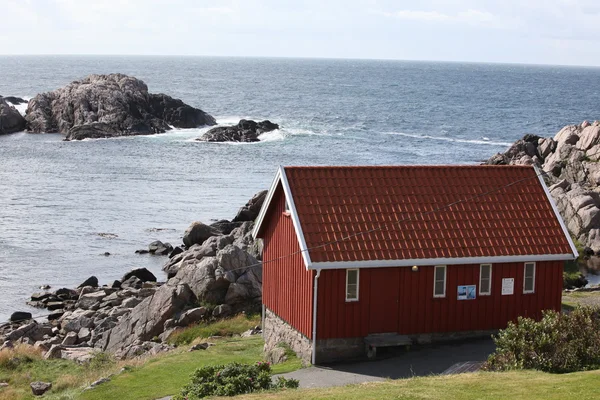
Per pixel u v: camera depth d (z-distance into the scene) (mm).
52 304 47281
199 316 38156
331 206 28938
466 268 29266
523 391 20406
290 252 29734
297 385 23766
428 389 21281
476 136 130250
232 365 24344
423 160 102000
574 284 47750
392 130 135250
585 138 75375
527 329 24312
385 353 28547
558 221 30812
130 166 95625
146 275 52375
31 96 189125
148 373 29297
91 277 51594
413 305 28719
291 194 28938
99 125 121125
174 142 115062
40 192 79625
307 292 28000
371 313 28219
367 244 28125
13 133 124312
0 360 34219
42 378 32094
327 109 169750
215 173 91875
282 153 106312
